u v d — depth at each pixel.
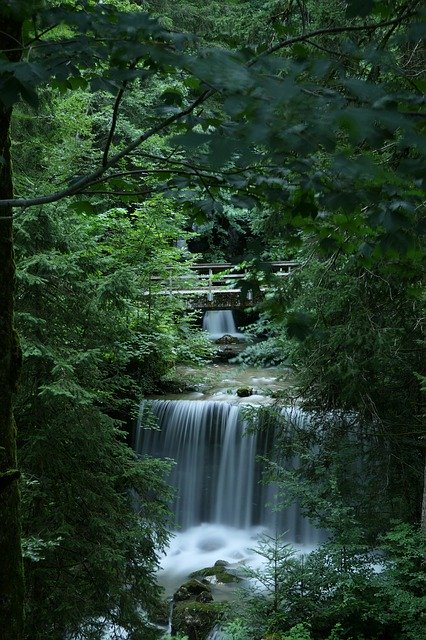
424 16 1.49
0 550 4.13
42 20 2.32
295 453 12.34
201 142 1.66
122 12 2.19
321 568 8.98
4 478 4.09
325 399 12.36
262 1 17.36
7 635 4.14
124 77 2.27
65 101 13.23
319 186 2.34
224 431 16.14
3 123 3.55
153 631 10.41
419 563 8.59
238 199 2.97
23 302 9.88
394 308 10.99
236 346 22.88
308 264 10.88
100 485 10.47
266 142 1.56
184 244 26.27
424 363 11.56
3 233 4.15
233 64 1.46
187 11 21.41
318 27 8.62
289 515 15.19
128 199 3.81
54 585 9.45
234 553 14.61
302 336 2.91
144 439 16.78
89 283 10.52
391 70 1.82
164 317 16.45
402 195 2.43
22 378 9.93
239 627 8.52
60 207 9.95
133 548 10.76
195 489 16.28
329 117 1.51
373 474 11.80
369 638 8.21
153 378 17.73
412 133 1.41
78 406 10.23
